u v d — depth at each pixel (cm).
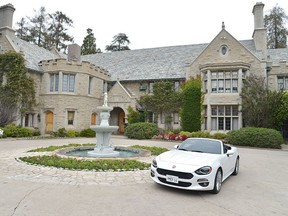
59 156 991
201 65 2288
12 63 2152
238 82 2139
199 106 2222
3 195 539
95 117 2655
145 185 654
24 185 621
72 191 583
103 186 634
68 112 2378
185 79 2508
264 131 1717
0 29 2419
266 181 751
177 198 556
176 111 2473
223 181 731
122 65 3128
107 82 2898
